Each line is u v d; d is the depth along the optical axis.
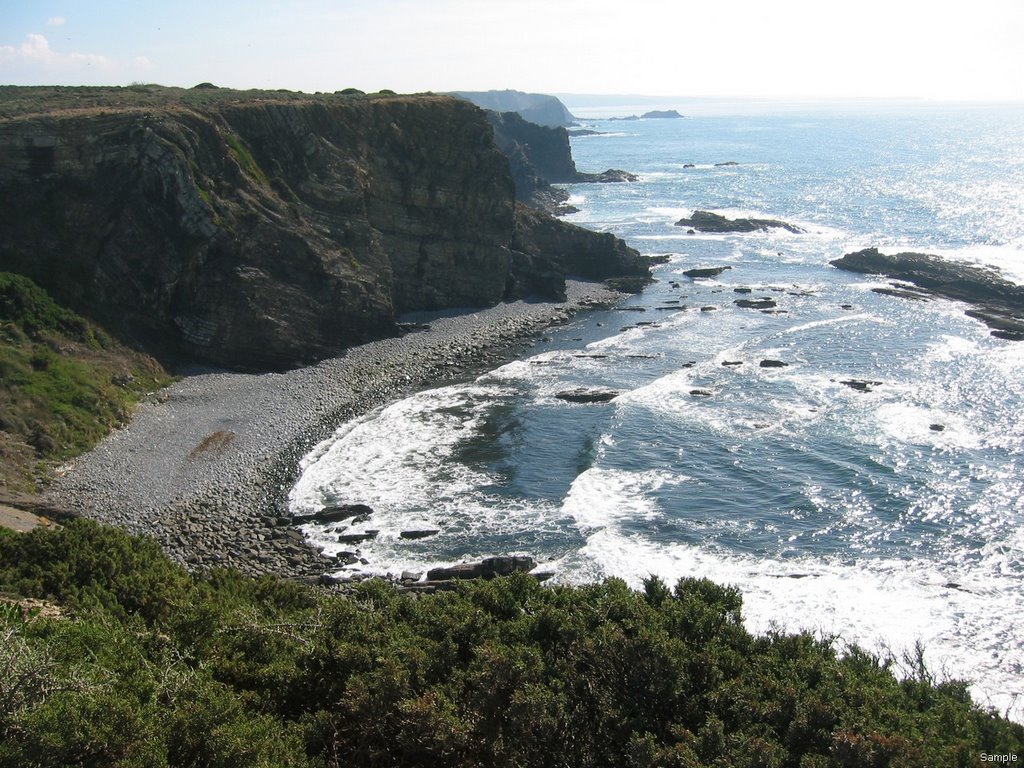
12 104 65.62
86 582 22.72
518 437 49.59
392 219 76.38
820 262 98.19
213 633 19.14
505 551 36.56
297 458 46.06
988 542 36.25
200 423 49.25
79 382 47.88
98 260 57.03
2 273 51.47
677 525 38.59
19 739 12.56
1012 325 68.44
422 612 20.27
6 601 19.91
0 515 31.02
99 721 12.98
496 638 18.50
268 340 59.91
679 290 87.12
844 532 37.53
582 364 63.84
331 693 16.97
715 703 15.97
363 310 66.75
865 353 63.53
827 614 31.39
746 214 134.38
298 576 34.28
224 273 60.06
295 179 68.94
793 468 44.06
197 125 63.09
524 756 14.63
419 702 15.08
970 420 49.44
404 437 49.62
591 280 90.75
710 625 19.03
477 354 66.81
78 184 58.31
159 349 57.69
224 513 39.41
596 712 15.65
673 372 60.94
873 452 45.44
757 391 56.03
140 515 38.09
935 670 27.80
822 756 14.01
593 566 35.16
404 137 77.88
